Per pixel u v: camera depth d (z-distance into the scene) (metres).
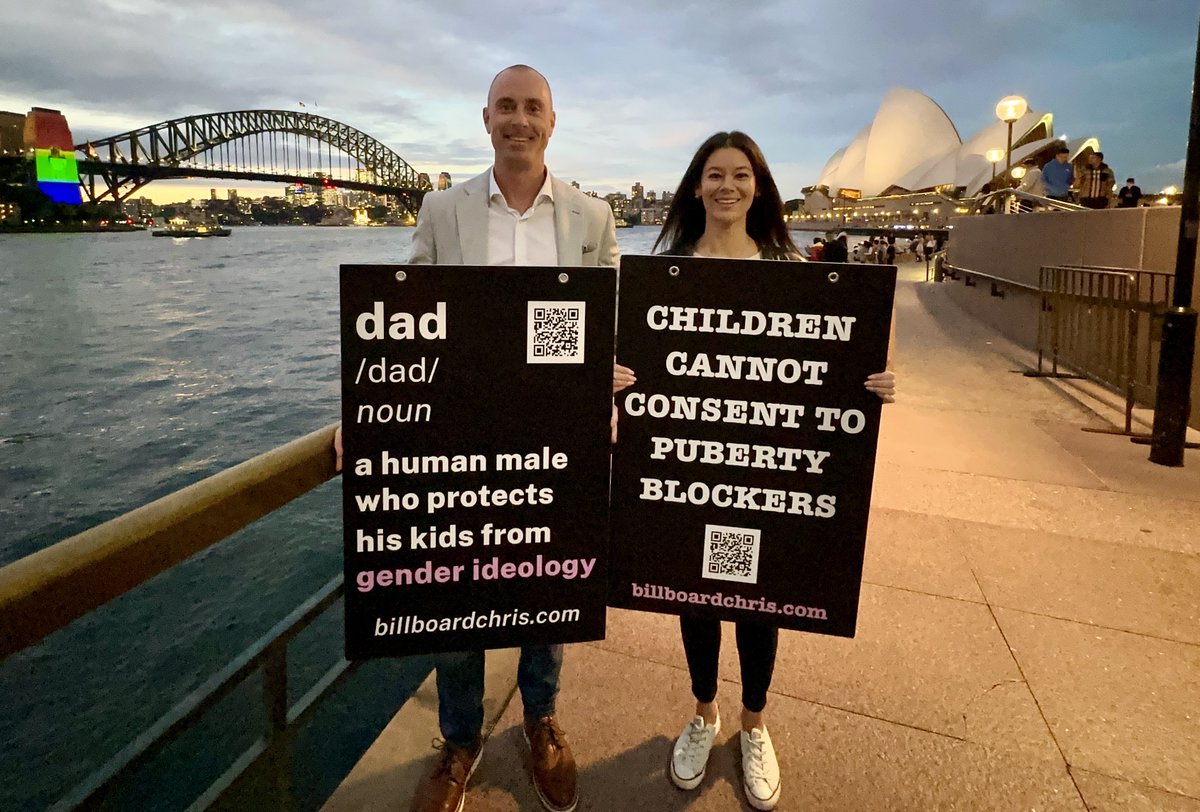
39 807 8.30
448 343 1.46
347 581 1.52
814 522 1.66
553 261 2.00
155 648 11.22
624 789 1.97
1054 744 2.09
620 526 1.71
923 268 25.23
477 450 1.52
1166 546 3.27
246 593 12.73
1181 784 1.93
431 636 1.58
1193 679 2.36
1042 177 11.71
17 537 17.59
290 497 1.41
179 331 47.84
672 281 1.60
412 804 1.85
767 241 2.04
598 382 1.53
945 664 2.45
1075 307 7.36
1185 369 4.22
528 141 1.90
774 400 1.62
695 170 2.02
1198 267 5.22
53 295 70.44
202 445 24.39
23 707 9.90
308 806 5.97
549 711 1.96
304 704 1.67
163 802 7.01
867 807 1.89
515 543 1.58
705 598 1.72
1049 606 2.79
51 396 30.61
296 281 87.06
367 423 1.47
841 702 2.28
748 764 1.93
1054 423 5.30
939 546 3.30
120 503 19.67
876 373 1.59
